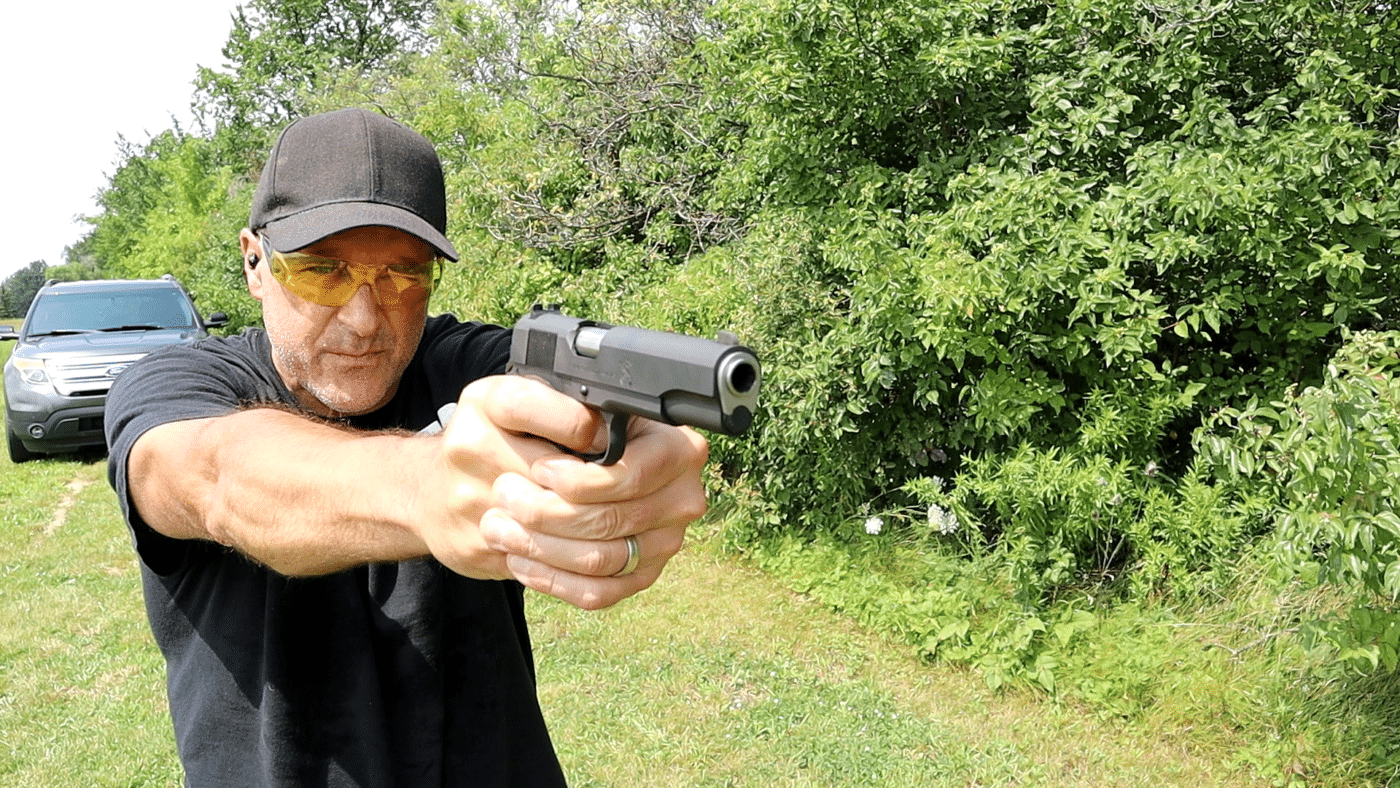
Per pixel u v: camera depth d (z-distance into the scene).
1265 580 4.41
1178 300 5.21
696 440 0.93
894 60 5.44
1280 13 4.95
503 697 1.63
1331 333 5.02
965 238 5.09
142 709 4.68
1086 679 4.44
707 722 4.39
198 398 1.34
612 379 0.89
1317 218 4.55
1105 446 4.88
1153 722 4.17
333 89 15.71
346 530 1.01
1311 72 4.71
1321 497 3.34
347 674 1.48
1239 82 5.41
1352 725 3.82
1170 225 4.84
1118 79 5.18
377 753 1.47
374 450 1.02
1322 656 4.01
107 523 7.59
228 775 1.48
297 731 1.45
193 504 1.14
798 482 6.13
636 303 7.21
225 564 1.44
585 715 4.48
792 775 4.00
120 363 9.33
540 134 9.30
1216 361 5.21
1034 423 5.27
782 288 5.88
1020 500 4.81
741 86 6.40
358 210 1.42
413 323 1.55
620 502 0.87
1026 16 5.80
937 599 4.94
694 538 6.46
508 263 8.44
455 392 1.69
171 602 1.49
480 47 11.70
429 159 1.59
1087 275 4.77
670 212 8.40
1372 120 4.72
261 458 1.06
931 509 5.34
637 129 8.82
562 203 9.04
